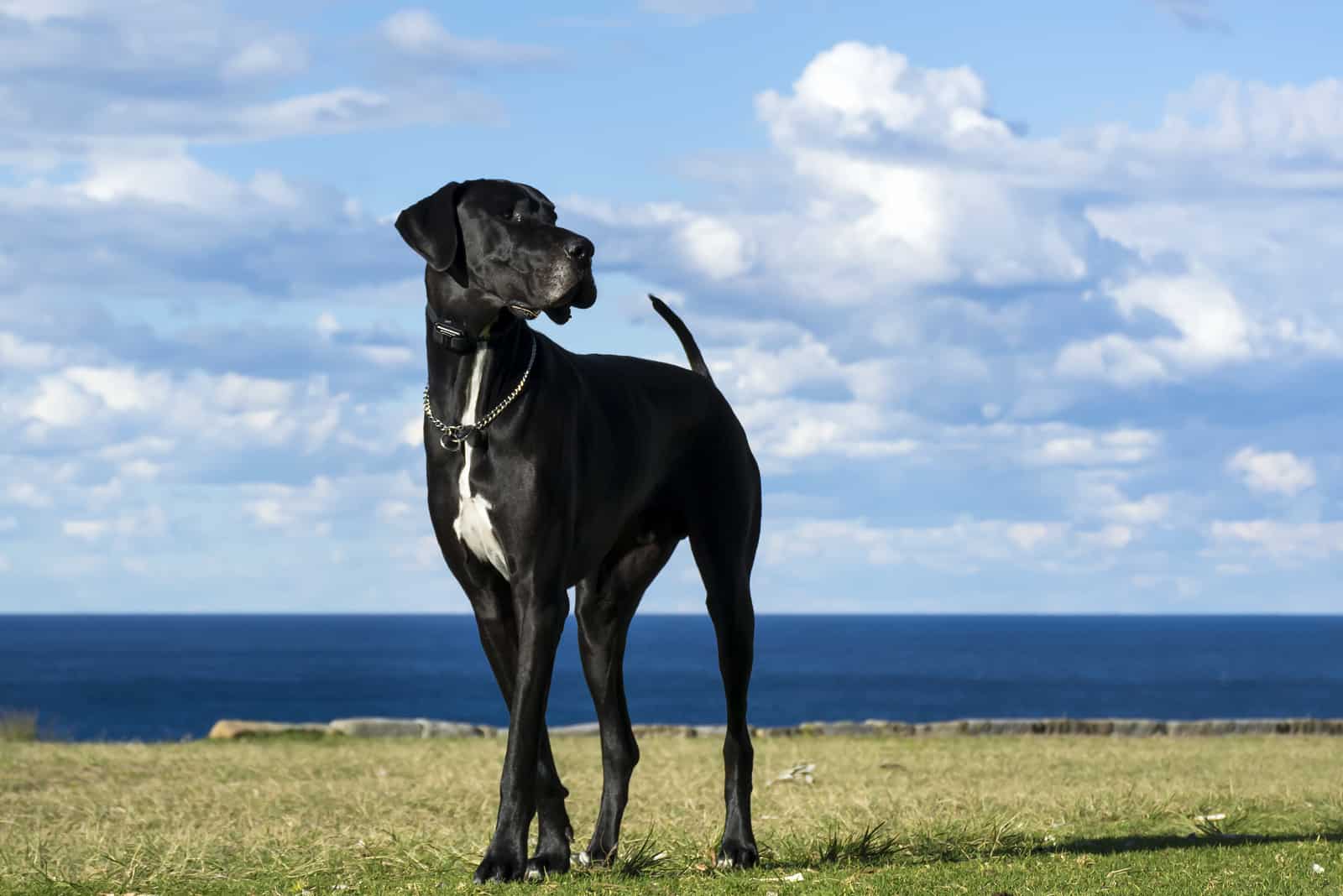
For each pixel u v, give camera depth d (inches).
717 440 285.4
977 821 324.2
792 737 685.3
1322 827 326.3
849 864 268.2
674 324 302.4
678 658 5969.5
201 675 4158.5
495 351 242.4
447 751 595.2
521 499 240.8
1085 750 588.7
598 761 546.6
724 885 237.5
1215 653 6692.9
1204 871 250.8
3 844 313.4
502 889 227.5
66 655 5826.8
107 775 485.7
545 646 242.4
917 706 2913.4
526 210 243.0
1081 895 225.5
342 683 3686.0
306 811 380.8
